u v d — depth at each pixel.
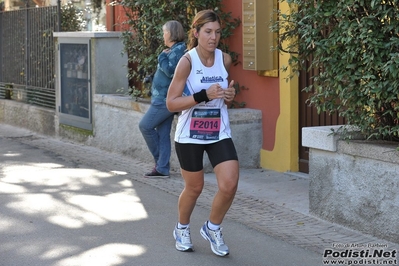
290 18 10.46
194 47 8.62
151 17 15.62
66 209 11.45
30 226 10.43
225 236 9.91
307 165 13.80
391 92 9.01
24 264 8.77
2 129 22.64
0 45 24.33
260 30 13.79
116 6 19.69
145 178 13.89
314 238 9.74
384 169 9.34
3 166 15.41
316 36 9.84
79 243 9.62
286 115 13.91
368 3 9.08
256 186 13.04
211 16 8.35
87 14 22.20
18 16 22.89
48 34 20.88
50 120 20.58
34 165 15.55
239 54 14.89
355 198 9.88
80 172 14.62
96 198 12.22
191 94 8.48
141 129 13.77
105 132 17.62
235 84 15.02
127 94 17.69
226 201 8.65
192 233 10.11
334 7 9.44
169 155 13.92
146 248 9.41
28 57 22.39
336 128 10.46
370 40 8.92
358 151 9.68
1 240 9.75
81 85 18.72
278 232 10.07
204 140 8.53
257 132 14.59
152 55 15.59
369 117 9.51
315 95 10.30
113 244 9.58
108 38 18.00
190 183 8.78
